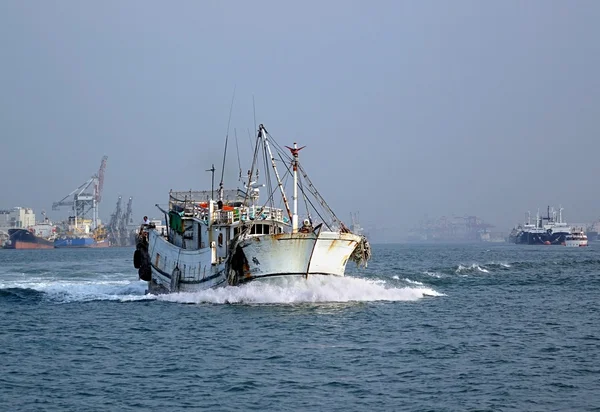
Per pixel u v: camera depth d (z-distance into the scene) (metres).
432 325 76.94
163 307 90.00
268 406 48.03
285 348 64.44
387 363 59.00
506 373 55.88
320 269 87.94
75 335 73.44
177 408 47.75
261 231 89.94
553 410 46.94
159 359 61.19
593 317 85.06
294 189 88.31
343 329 73.31
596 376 54.91
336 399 49.38
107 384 53.44
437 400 49.09
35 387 52.84
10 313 91.25
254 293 87.06
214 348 64.88
